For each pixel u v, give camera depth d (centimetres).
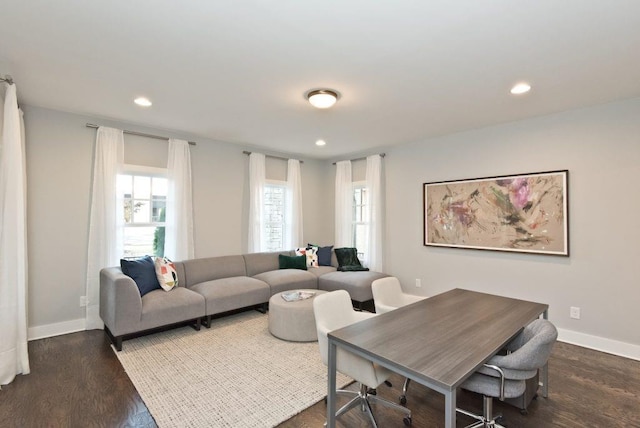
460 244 419
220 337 336
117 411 210
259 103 318
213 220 468
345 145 495
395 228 495
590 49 215
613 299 308
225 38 204
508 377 166
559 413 213
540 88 279
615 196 307
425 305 235
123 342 320
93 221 359
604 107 313
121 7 174
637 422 204
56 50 220
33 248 330
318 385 244
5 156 244
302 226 568
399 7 173
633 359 294
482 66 240
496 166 387
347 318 238
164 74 255
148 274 345
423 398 232
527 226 361
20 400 221
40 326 333
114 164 371
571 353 306
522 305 235
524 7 172
